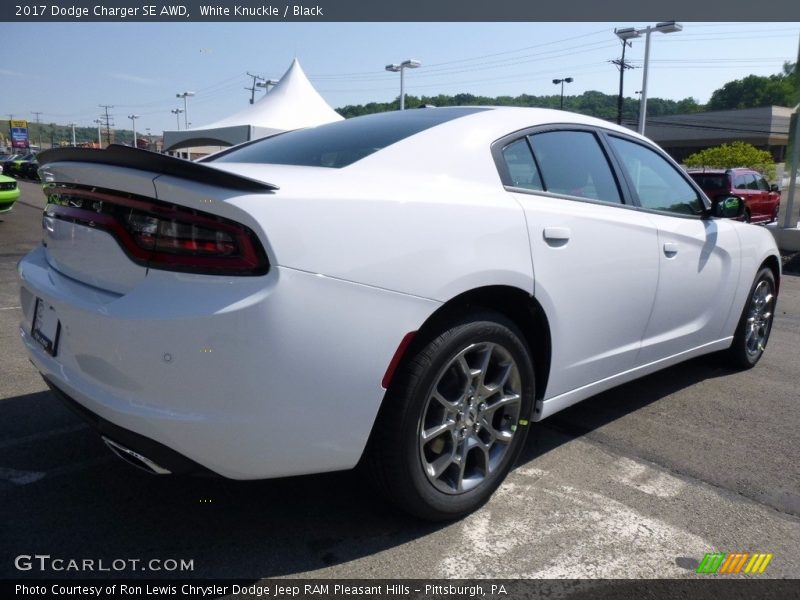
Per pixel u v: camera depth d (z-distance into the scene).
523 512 2.47
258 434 1.85
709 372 4.36
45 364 2.22
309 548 2.21
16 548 2.16
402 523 2.38
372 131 2.68
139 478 2.65
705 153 39.53
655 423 3.41
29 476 2.64
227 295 1.79
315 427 1.93
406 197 2.14
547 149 2.79
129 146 1.82
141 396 1.88
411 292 2.05
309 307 1.84
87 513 2.39
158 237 1.87
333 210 1.94
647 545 2.28
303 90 19.91
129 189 1.93
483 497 2.44
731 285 3.82
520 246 2.39
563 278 2.58
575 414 3.52
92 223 2.03
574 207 2.73
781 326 5.92
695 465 2.92
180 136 18.22
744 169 16.28
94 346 1.95
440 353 2.14
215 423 1.81
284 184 1.95
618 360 3.04
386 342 2.00
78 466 2.74
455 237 2.19
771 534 2.37
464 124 2.62
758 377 4.27
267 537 2.27
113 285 1.99
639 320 3.09
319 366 1.88
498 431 2.49
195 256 1.82
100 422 1.99
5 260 8.31
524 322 2.62
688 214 3.53
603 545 2.27
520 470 2.83
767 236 4.24
